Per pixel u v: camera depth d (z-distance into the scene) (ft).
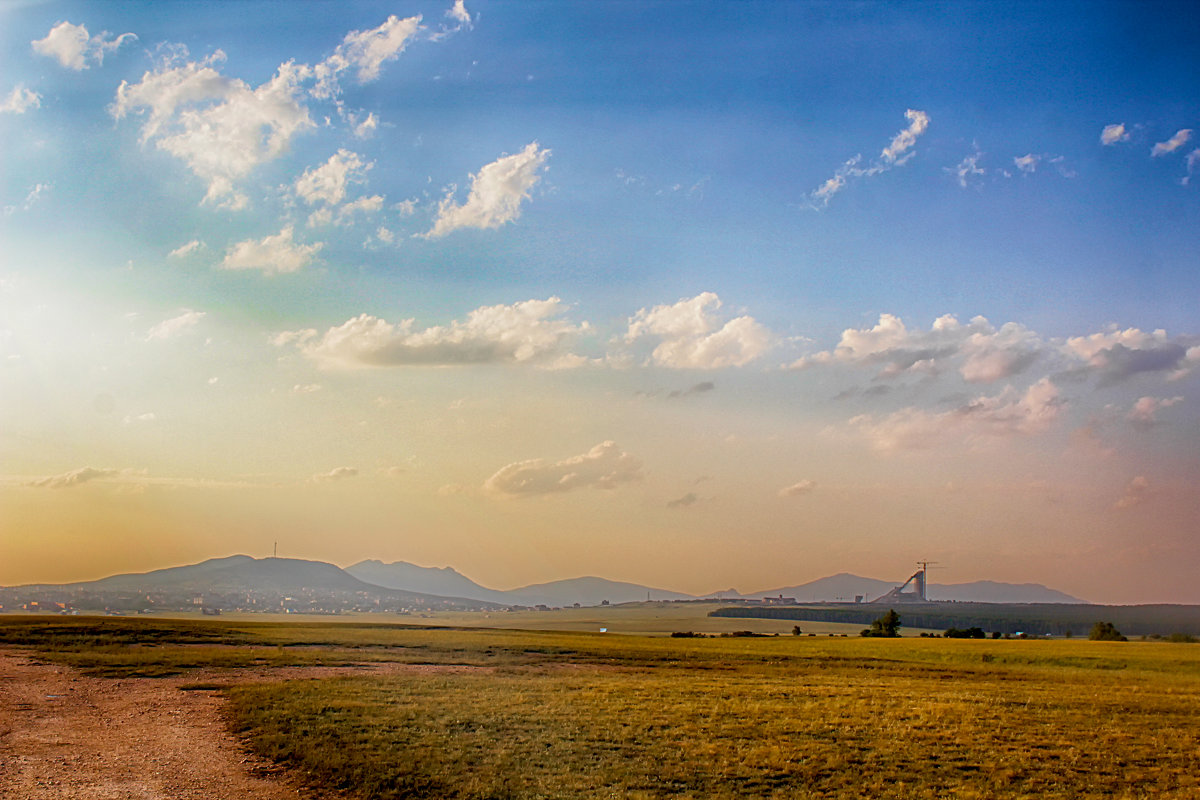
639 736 108.27
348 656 200.23
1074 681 196.65
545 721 115.96
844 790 87.51
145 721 108.06
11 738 94.48
